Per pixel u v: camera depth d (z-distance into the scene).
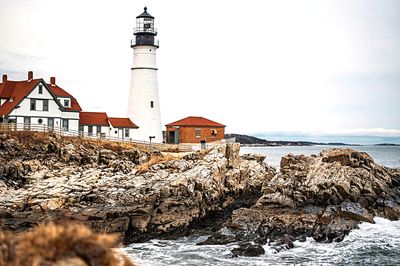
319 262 32.78
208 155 54.50
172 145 65.25
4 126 57.62
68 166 49.00
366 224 40.00
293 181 44.88
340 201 42.34
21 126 62.12
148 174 47.09
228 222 41.41
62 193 41.00
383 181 46.22
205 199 47.00
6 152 49.75
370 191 43.62
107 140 61.19
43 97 64.56
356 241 37.03
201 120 77.69
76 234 8.50
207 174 49.22
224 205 50.19
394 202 43.44
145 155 53.50
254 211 41.25
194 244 38.38
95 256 8.39
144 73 74.44
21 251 8.13
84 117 70.12
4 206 38.53
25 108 63.50
